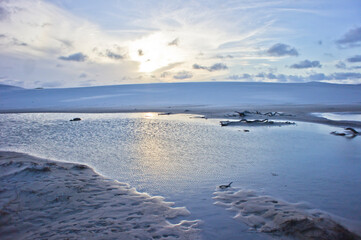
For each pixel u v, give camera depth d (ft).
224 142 27.55
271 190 13.35
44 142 28.04
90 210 10.95
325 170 16.87
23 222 9.85
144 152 22.71
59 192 12.91
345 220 9.99
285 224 9.41
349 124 42.68
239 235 8.91
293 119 52.16
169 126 42.22
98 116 63.77
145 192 13.24
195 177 15.67
